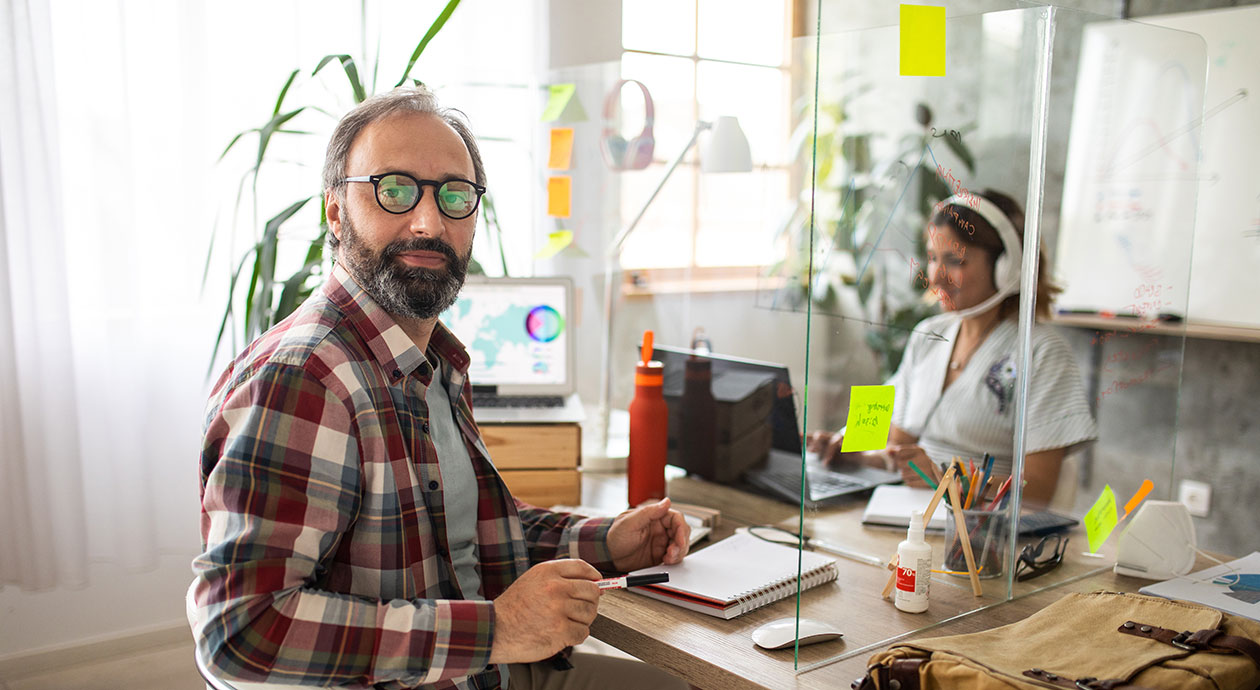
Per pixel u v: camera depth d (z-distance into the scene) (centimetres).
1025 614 130
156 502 239
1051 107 136
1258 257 238
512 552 133
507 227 248
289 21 246
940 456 145
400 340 118
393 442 112
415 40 262
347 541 109
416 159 120
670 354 193
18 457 214
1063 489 146
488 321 201
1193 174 167
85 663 239
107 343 223
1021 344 138
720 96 318
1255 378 245
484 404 192
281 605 98
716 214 284
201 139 233
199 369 243
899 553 129
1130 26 150
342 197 123
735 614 126
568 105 229
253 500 99
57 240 211
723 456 185
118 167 219
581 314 237
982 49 136
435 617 103
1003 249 138
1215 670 104
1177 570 145
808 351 115
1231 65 238
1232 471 252
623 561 140
